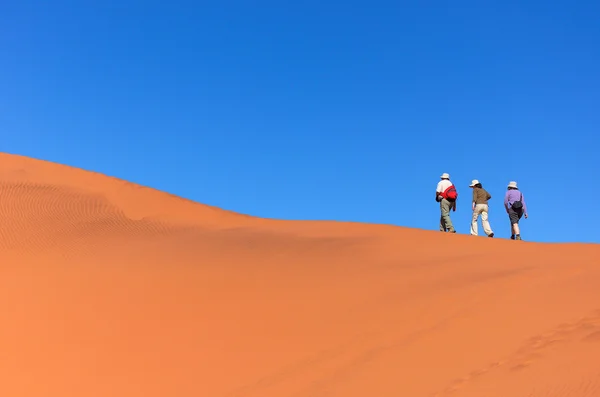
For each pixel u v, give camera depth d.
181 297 13.48
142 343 11.73
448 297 11.15
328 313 11.62
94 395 10.26
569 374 7.36
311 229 20.97
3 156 31.25
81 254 17.97
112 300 13.75
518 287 11.02
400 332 10.16
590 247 14.77
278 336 11.09
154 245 18.44
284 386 9.35
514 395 7.26
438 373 8.48
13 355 11.81
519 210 19.33
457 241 17.17
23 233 20.89
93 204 25.16
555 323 9.09
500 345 8.84
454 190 20.08
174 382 10.24
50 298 14.19
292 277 13.96
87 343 11.99
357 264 14.59
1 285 15.27
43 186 27.33
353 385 8.79
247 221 23.92
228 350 10.95
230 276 14.46
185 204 25.83
